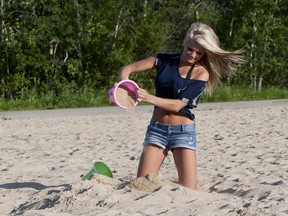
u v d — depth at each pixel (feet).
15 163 28.58
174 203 16.16
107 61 101.09
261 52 116.98
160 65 18.76
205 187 20.85
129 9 102.68
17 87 96.07
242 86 108.06
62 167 27.12
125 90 17.19
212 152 31.73
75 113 65.51
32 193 19.39
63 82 100.32
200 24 18.34
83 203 16.10
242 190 19.60
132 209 15.42
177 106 18.15
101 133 44.04
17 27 94.27
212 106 73.61
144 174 18.98
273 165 26.35
